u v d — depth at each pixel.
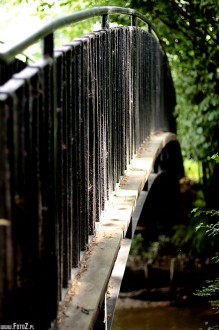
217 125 11.39
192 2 9.79
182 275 10.98
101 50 4.31
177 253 11.73
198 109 11.43
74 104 3.32
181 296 10.70
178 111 12.24
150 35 8.16
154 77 8.93
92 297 3.08
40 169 2.58
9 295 2.20
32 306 2.50
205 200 12.56
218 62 10.44
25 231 2.36
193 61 11.06
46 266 2.69
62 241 2.98
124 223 4.32
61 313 2.90
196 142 11.66
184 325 9.89
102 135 4.40
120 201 4.88
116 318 10.23
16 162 2.22
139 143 6.95
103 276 3.36
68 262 3.14
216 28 9.88
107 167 4.64
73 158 3.33
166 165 10.76
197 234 11.99
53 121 2.75
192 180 14.62
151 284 11.00
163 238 12.55
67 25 3.01
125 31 5.72
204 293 4.79
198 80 11.50
